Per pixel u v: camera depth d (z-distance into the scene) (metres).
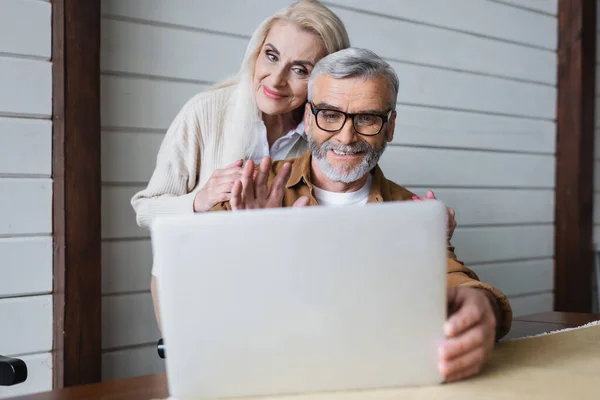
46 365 2.03
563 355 1.13
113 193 2.18
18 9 1.97
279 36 1.82
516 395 0.88
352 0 2.69
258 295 0.82
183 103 2.30
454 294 1.01
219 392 0.85
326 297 0.83
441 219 0.84
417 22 2.92
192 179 1.94
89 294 2.02
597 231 3.67
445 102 3.05
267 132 1.96
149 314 2.27
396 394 0.87
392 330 0.86
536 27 3.43
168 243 0.80
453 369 0.90
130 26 2.18
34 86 2.01
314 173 1.68
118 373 2.20
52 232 2.05
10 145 1.98
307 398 0.86
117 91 2.16
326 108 1.52
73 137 1.99
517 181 3.38
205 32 2.33
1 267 1.97
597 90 3.66
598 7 3.58
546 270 3.53
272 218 0.81
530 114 3.43
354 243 0.82
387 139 1.60
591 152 3.53
